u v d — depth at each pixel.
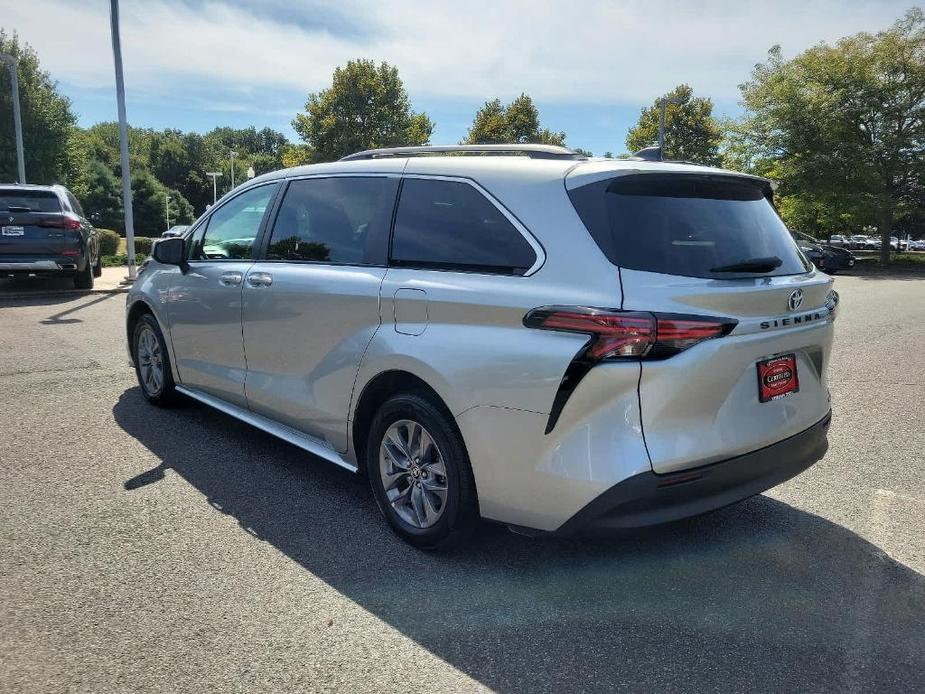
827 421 3.25
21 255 11.04
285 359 3.80
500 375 2.69
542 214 2.78
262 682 2.25
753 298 2.67
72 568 2.93
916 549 3.25
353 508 3.62
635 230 2.66
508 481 2.72
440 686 2.25
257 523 3.41
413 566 3.03
